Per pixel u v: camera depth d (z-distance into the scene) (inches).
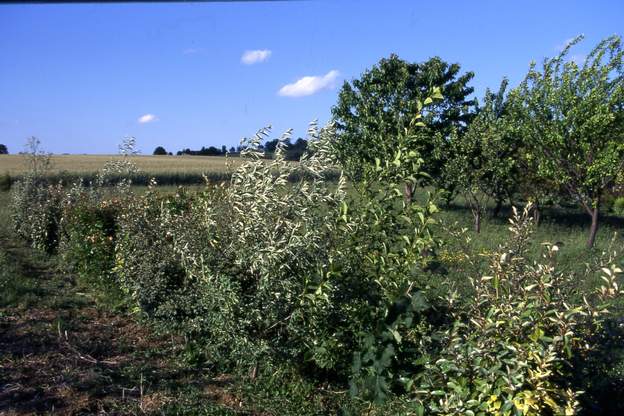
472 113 948.6
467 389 158.2
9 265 424.2
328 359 204.5
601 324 183.2
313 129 219.0
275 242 200.2
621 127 606.9
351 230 204.1
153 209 313.0
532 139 666.2
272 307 202.1
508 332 165.0
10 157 2353.6
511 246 184.5
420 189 823.7
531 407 150.4
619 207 1056.2
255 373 221.0
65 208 474.0
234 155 257.0
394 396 196.7
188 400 199.9
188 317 252.8
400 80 902.4
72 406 191.6
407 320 181.6
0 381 209.2
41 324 282.7
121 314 313.4
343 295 199.0
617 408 182.1
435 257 210.4
